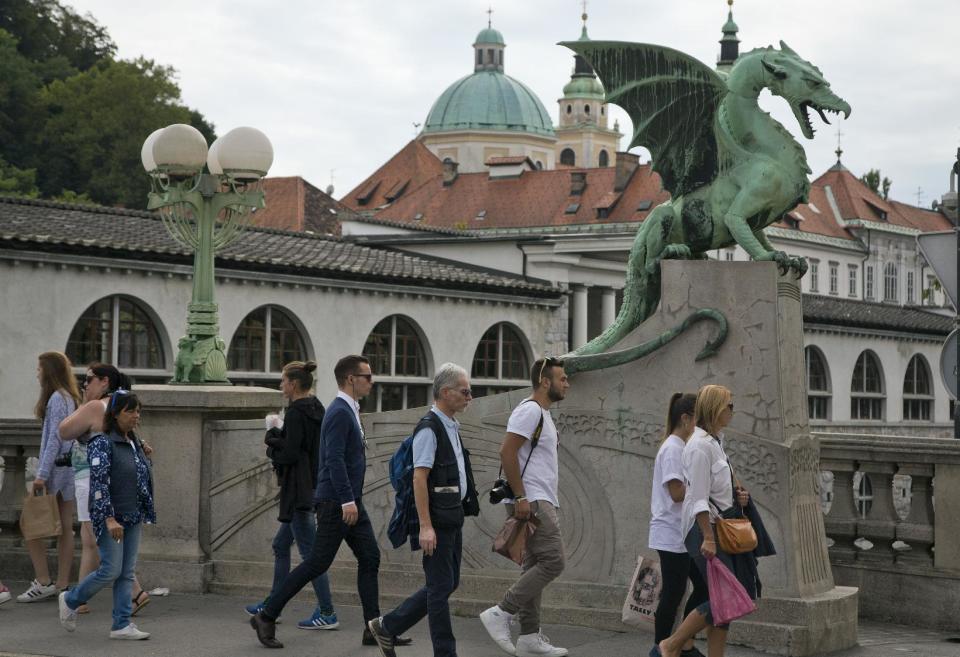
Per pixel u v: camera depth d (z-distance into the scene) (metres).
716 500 8.16
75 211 33.41
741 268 9.91
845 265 90.75
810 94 10.46
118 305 30.62
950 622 10.57
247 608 10.52
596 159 174.38
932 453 10.67
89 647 9.41
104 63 84.88
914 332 57.41
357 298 36.53
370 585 9.52
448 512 8.45
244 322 33.91
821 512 10.16
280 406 12.12
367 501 11.23
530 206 91.19
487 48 155.88
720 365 9.93
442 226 93.00
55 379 10.93
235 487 11.59
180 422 11.67
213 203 12.44
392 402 38.22
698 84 10.66
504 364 42.19
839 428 50.47
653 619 9.20
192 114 83.25
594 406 10.34
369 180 123.69
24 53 84.38
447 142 149.12
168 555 11.66
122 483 9.59
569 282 47.59
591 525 10.32
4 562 12.44
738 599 8.02
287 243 38.59
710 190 10.56
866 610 11.00
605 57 10.98
